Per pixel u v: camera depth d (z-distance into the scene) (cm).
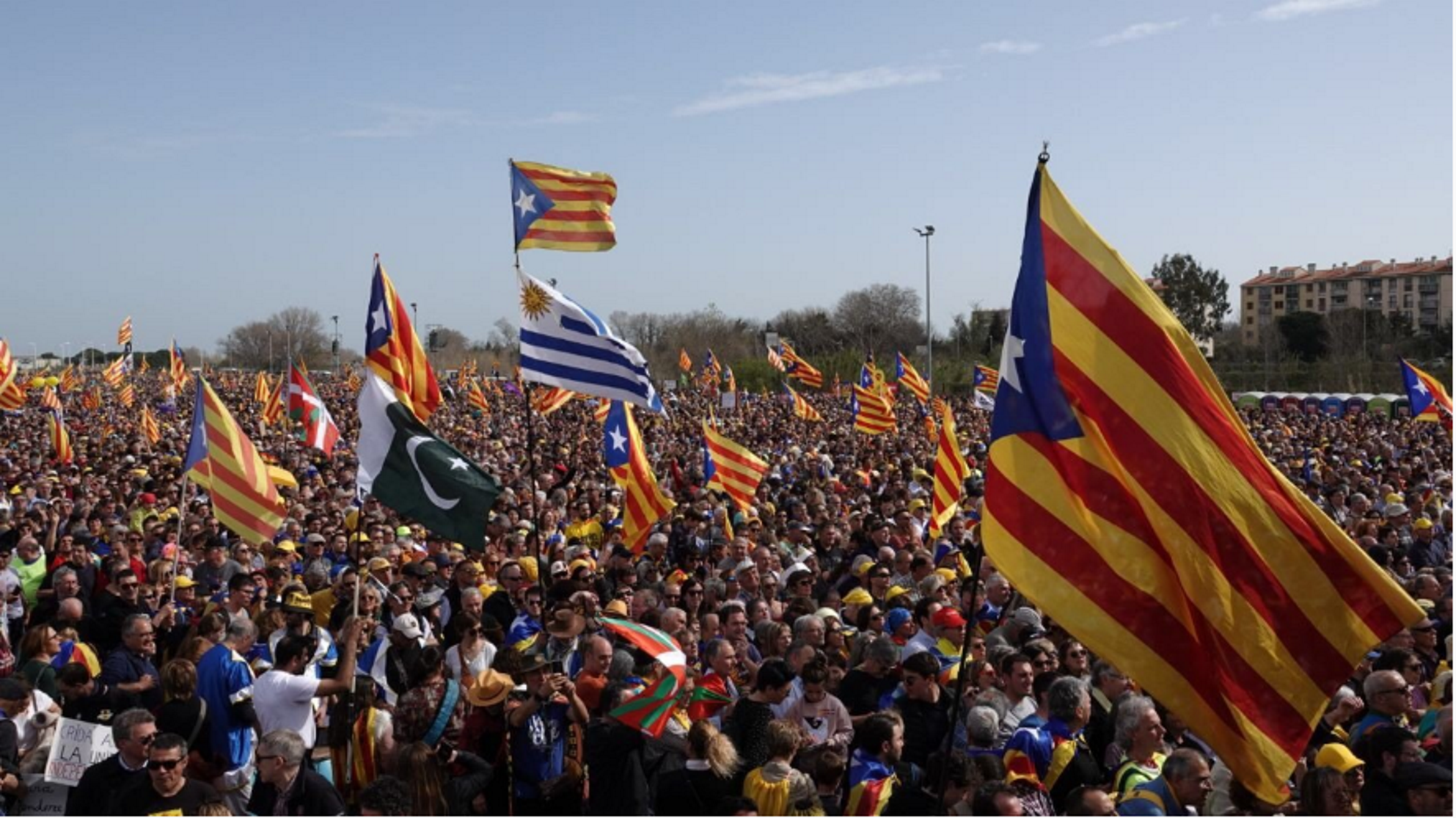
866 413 3072
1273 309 13462
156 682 1025
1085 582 595
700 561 1702
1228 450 594
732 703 923
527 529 1816
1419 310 12306
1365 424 5081
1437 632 1190
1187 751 733
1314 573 577
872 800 774
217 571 1515
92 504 2041
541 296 1323
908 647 1098
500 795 866
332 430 2267
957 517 1820
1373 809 740
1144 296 614
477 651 1076
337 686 865
